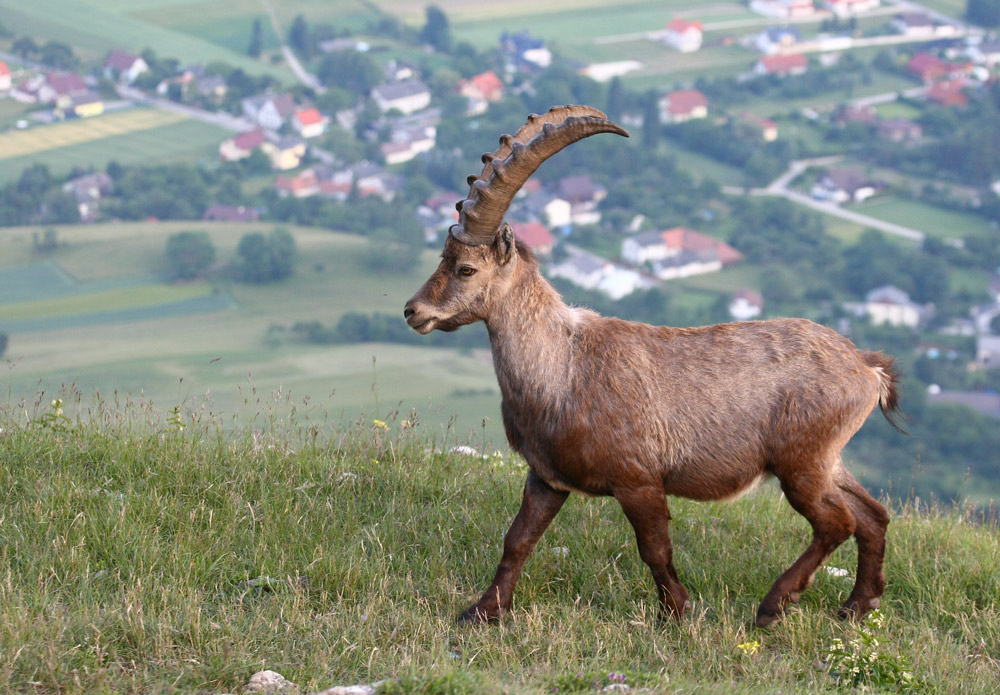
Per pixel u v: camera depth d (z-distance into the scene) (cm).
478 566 1998
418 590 1875
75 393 2394
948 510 2520
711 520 2305
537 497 1853
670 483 1858
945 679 1678
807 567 1864
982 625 1930
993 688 1689
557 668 1609
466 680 1450
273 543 1936
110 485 2095
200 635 1580
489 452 2623
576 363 1800
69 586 1722
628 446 1780
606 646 1711
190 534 1878
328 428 2528
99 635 1535
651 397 1800
